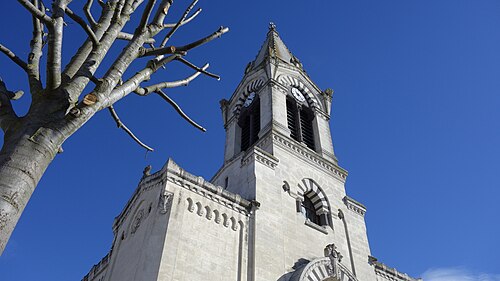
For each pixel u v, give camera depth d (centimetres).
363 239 3152
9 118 732
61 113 730
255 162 2942
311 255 2664
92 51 831
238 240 2394
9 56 771
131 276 2041
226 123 4309
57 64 750
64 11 810
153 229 2153
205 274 2102
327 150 3778
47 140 693
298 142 3466
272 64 4209
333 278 2545
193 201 2361
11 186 620
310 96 4294
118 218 2845
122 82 894
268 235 2498
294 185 3066
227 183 3136
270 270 2331
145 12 902
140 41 902
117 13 905
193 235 2211
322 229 2914
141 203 2489
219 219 2400
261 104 3859
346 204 3331
